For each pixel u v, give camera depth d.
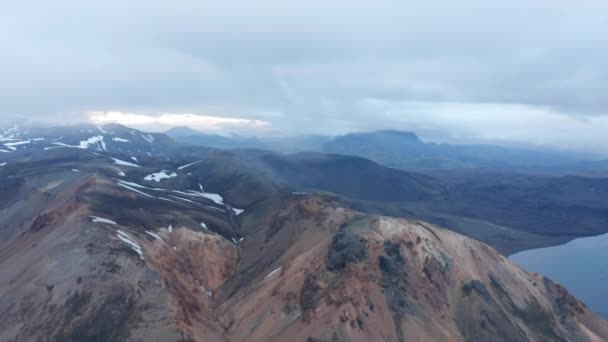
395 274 81.19
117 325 64.56
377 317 73.12
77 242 79.31
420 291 80.38
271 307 78.62
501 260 94.25
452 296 81.75
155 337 63.03
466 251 91.75
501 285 87.06
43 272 74.56
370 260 82.81
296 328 72.38
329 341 67.69
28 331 66.25
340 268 81.12
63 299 69.12
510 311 81.94
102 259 74.31
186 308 72.56
